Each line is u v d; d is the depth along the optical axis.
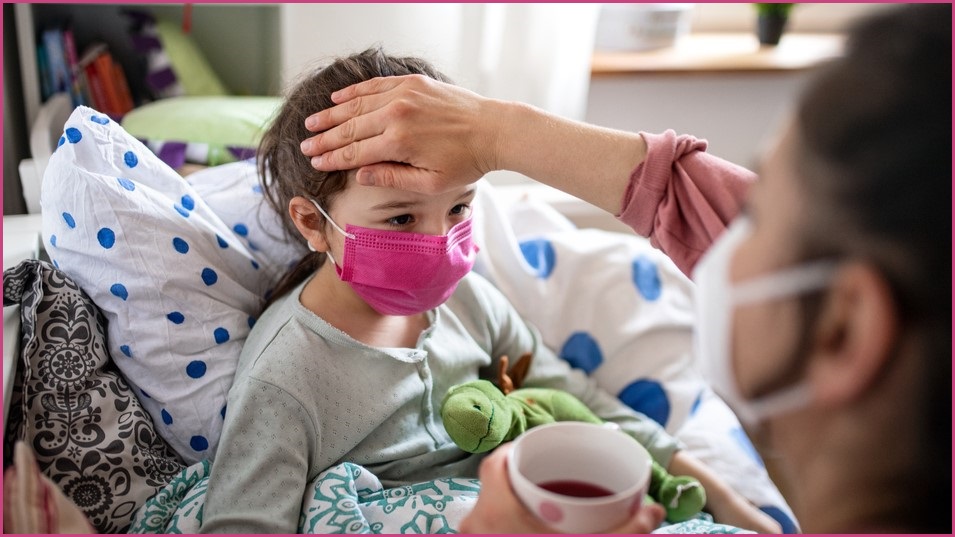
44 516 0.66
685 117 2.09
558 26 1.73
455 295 1.16
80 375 0.92
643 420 1.21
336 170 0.88
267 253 1.16
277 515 0.86
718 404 1.31
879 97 0.36
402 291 0.95
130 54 1.75
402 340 1.04
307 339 0.95
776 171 0.42
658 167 0.84
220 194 1.17
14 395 0.88
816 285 0.39
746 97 2.09
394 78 0.87
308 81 0.98
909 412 0.36
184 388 0.98
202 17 1.79
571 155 0.85
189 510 0.89
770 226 0.42
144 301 0.96
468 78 1.79
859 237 0.36
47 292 0.92
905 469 0.37
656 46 2.07
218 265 1.04
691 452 1.23
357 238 0.91
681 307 1.35
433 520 0.90
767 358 0.42
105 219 0.93
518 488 0.57
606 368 1.32
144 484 0.93
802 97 0.40
